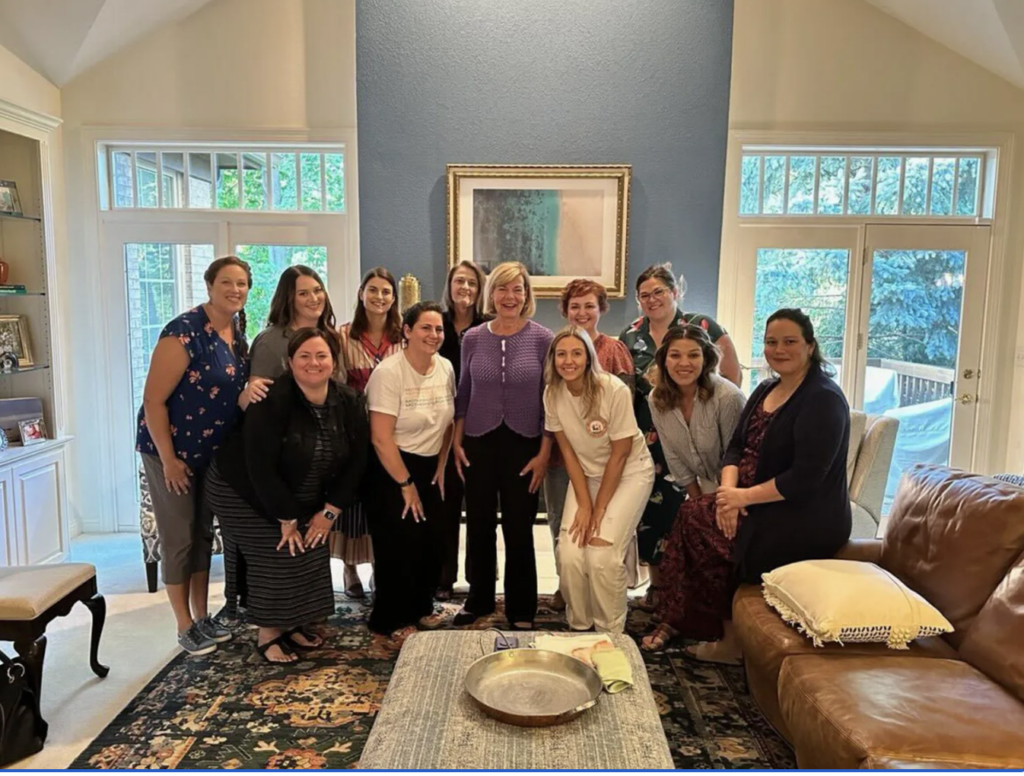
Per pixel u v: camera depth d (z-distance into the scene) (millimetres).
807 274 4117
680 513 2523
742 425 2521
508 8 3768
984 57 3764
